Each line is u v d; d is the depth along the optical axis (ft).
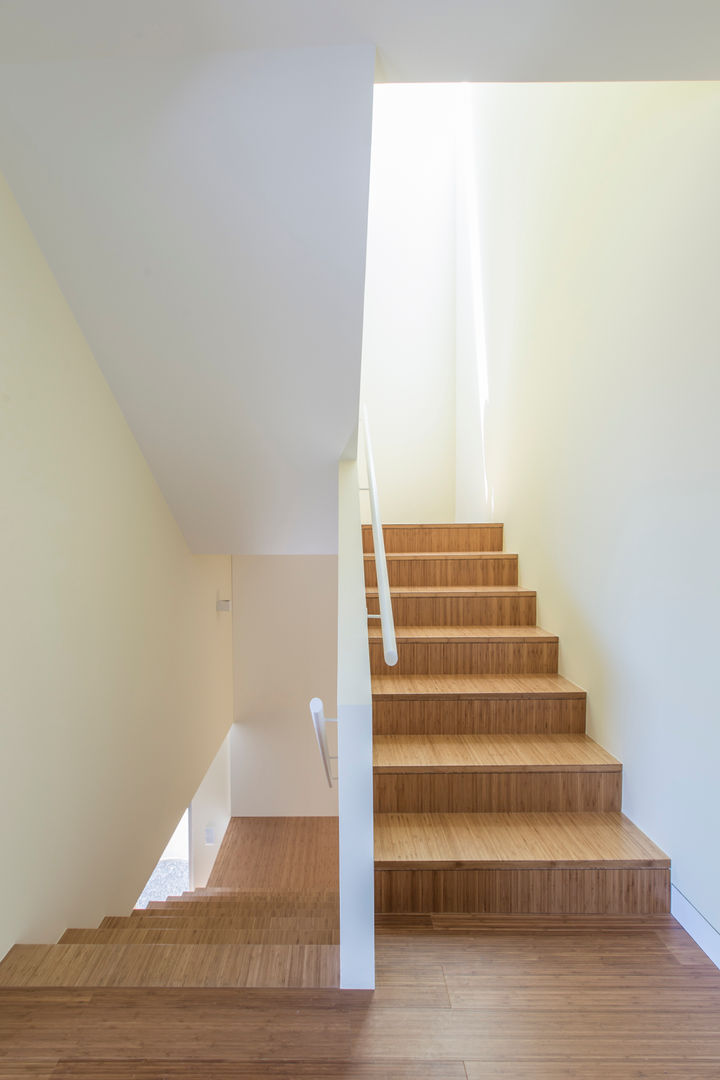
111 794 7.55
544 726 8.49
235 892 13.30
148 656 8.79
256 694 16.38
